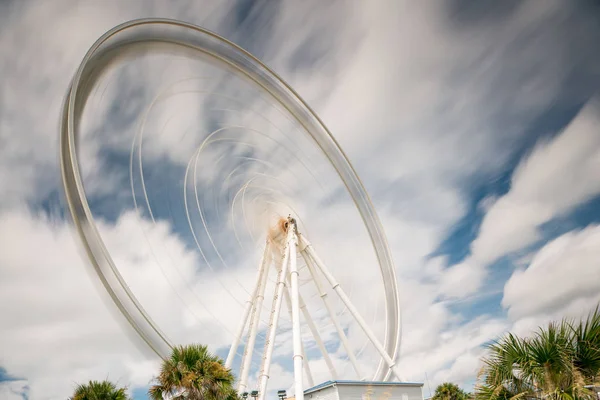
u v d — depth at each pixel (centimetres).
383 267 4059
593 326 986
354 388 2705
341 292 3525
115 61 2931
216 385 1627
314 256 3659
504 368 1038
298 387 2656
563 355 961
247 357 2972
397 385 2886
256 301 3328
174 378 1591
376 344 3378
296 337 2875
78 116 2625
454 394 3756
